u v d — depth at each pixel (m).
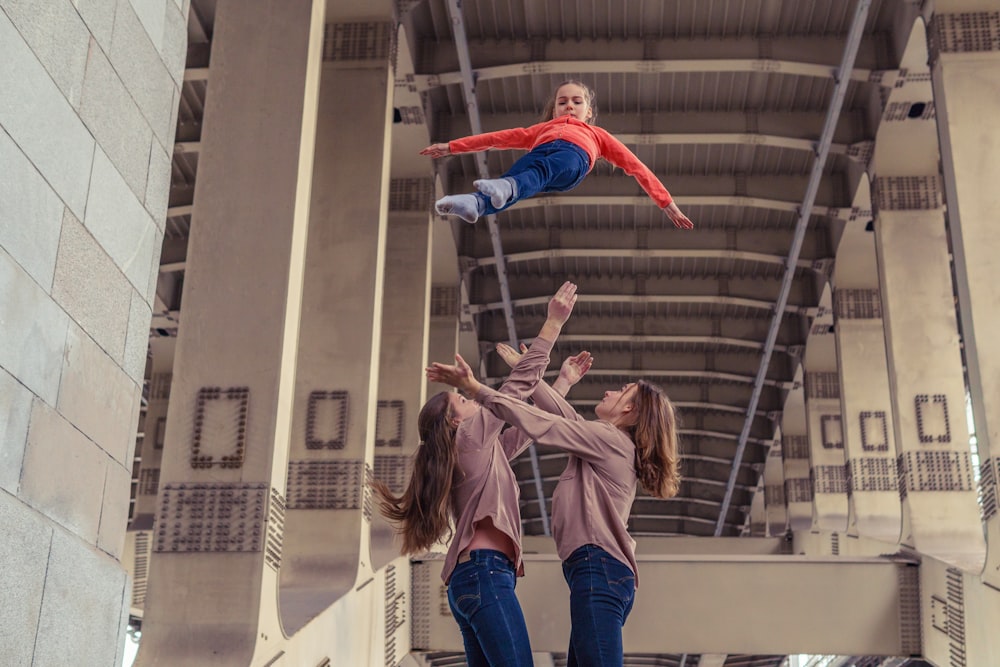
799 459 33.97
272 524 9.67
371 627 14.12
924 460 18.59
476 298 27.67
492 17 18.30
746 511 41.78
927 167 20.12
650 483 5.39
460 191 23.05
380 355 19.52
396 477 18.69
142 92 4.93
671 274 27.95
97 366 4.40
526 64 18.53
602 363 32.44
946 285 19.64
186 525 9.52
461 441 5.39
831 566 17.41
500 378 32.06
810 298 27.48
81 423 4.24
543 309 29.92
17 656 3.62
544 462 38.66
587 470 5.27
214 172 10.34
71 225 4.14
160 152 5.17
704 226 25.38
